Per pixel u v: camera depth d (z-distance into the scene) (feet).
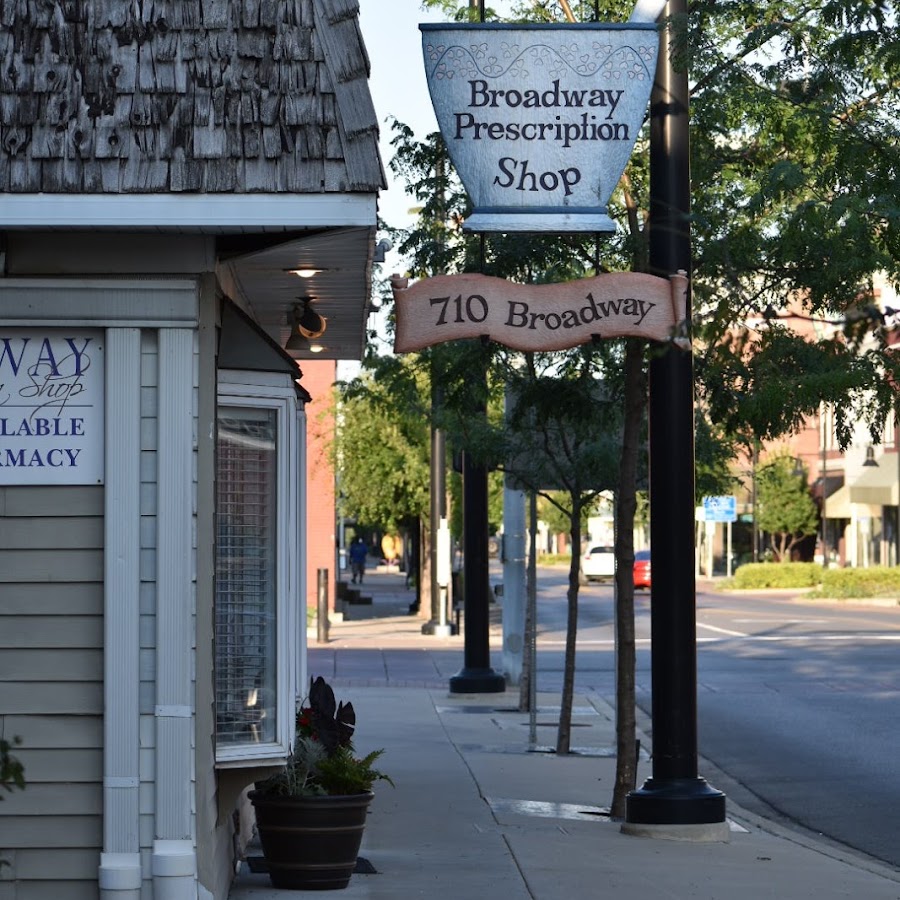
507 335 42.37
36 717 34.12
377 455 171.73
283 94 33.14
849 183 45.44
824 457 286.46
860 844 53.36
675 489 50.80
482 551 95.50
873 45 43.52
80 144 32.65
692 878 43.45
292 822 39.19
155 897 33.58
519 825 51.85
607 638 148.77
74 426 34.50
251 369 38.04
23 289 34.22
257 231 33.83
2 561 34.32
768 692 99.04
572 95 42.88
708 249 48.67
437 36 42.75
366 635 148.25
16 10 33.27
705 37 49.34
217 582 37.68
